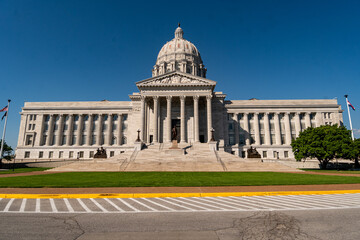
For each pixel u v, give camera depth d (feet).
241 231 25.38
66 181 68.03
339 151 148.77
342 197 46.80
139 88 201.36
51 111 238.68
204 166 122.31
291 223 28.25
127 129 235.81
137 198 45.37
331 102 235.20
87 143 230.48
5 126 150.82
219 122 216.74
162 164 125.08
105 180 71.67
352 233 24.70
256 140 225.76
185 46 301.84
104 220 29.66
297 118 230.68
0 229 25.90
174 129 163.02
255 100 242.99
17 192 48.91
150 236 23.80
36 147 230.27
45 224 27.86
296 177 82.94
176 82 202.28
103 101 242.78
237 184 62.34
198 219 30.17
